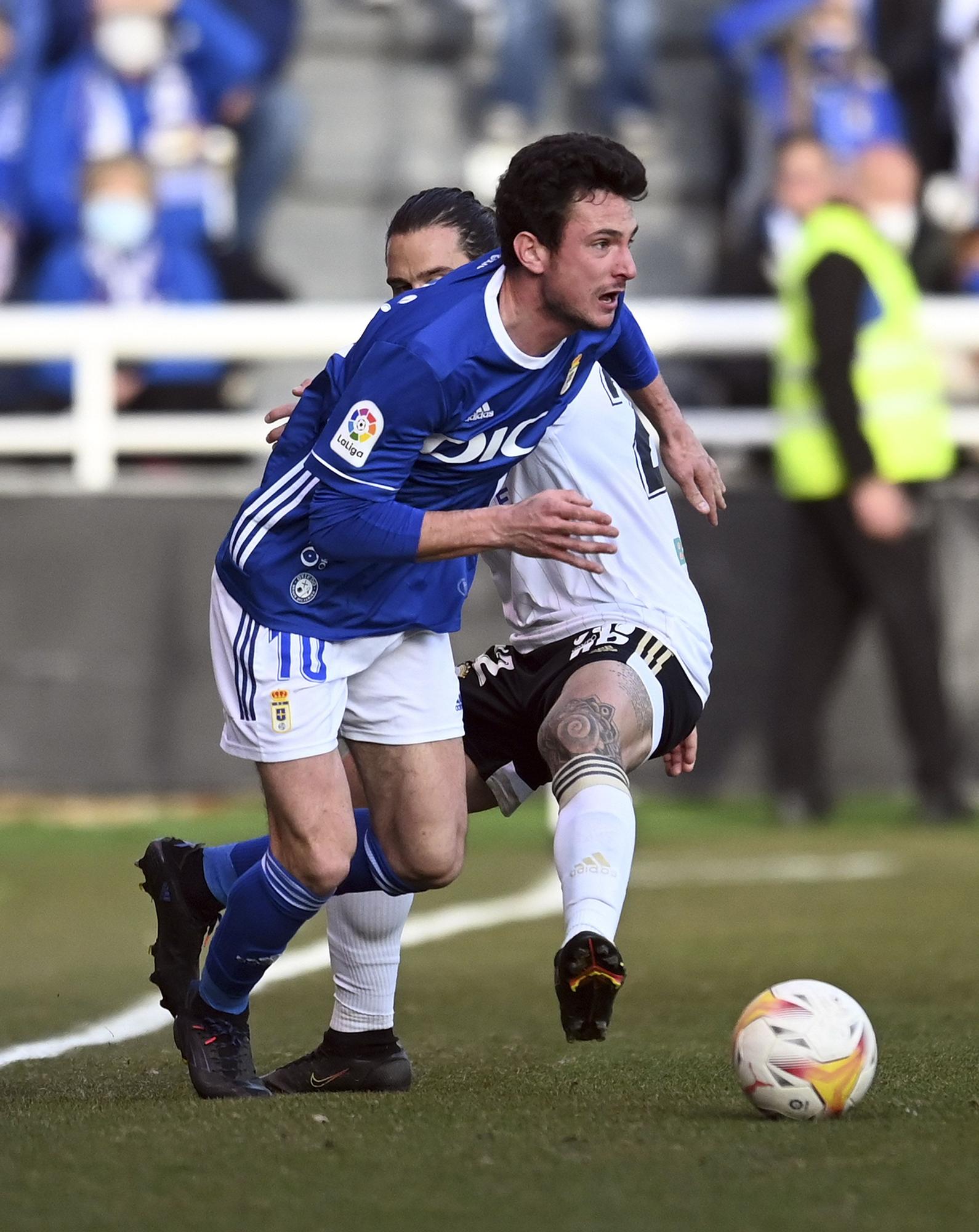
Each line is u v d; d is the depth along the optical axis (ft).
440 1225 30.17
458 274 42.09
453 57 159.22
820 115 139.74
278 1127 38.14
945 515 117.29
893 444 107.55
